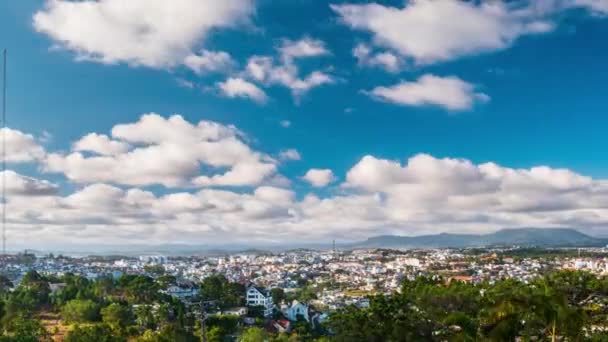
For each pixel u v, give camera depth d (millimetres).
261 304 162250
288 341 116125
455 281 50906
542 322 41438
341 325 51969
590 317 44125
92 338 85625
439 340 46875
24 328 87875
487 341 39875
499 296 42156
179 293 175750
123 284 165250
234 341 113188
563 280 45844
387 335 48062
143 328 110812
